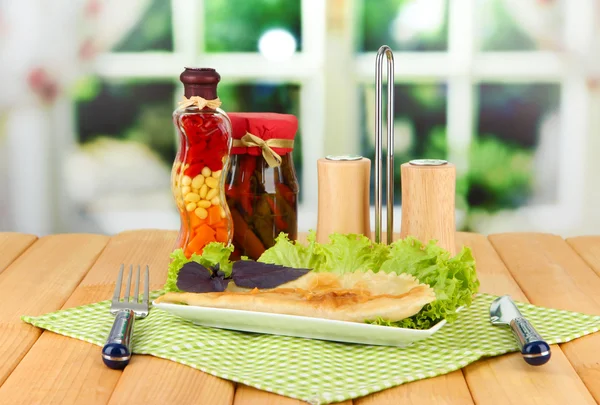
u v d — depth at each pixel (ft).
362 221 3.88
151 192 9.77
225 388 2.59
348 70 9.35
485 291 3.69
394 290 3.10
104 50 9.39
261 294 3.06
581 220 9.64
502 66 9.32
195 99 3.81
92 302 3.53
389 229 3.87
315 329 2.93
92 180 9.72
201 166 3.87
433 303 2.99
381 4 9.21
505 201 9.65
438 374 2.68
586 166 9.49
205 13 9.27
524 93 9.36
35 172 9.66
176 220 9.83
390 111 3.79
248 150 4.05
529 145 9.50
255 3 9.23
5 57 9.36
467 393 2.55
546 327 3.12
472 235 4.86
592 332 3.09
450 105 9.41
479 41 9.27
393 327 2.81
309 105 9.43
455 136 9.49
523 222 9.70
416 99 9.41
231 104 9.42
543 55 9.29
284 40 9.30
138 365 2.75
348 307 2.93
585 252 4.40
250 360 2.81
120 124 9.59
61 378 2.66
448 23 9.25
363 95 9.41
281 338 2.99
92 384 2.61
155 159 9.70
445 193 3.70
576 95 9.33
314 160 9.55
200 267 3.27
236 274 3.27
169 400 2.48
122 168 9.71
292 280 3.24
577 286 3.77
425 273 3.23
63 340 3.02
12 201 9.74
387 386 2.57
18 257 4.34
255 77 9.37
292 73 9.36
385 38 9.29
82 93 9.50
